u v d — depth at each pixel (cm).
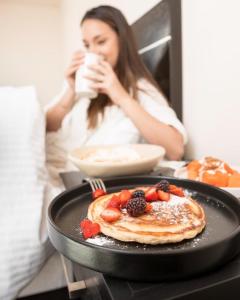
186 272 38
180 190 65
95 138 125
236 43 88
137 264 38
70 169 112
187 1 111
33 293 82
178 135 108
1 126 80
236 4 86
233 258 43
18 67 391
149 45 140
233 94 92
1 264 72
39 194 78
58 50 403
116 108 125
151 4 138
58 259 84
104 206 58
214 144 105
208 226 52
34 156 80
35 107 87
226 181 70
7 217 74
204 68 105
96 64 102
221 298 39
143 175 81
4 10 372
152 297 36
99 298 43
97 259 40
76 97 124
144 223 49
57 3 381
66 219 58
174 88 121
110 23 119
